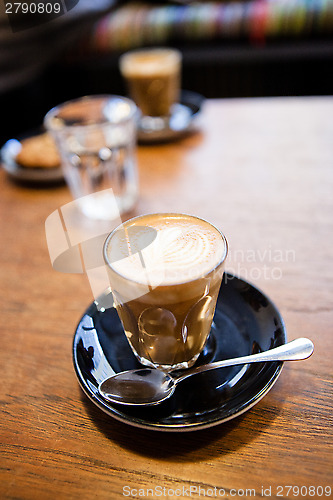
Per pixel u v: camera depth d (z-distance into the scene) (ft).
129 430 1.19
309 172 2.10
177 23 4.99
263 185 2.05
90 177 2.06
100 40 5.16
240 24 4.86
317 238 1.73
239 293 1.45
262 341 1.31
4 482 1.10
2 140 4.74
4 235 1.90
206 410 1.16
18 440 1.18
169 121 2.68
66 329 1.46
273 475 1.09
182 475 1.10
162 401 1.19
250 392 1.18
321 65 4.72
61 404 1.26
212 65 4.93
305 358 1.24
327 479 1.07
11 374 1.34
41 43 3.80
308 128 2.47
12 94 4.74
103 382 1.23
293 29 4.76
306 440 1.14
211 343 1.35
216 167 2.22
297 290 1.53
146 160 2.37
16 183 2.30
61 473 1.11
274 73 4.87
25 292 1.61
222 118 2.72
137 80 2.60
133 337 1.29
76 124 2.14
